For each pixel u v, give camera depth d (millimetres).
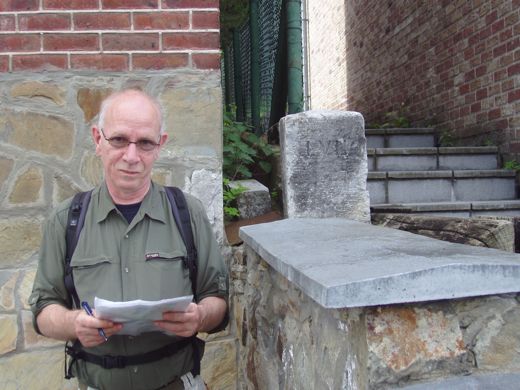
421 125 6043
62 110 2670
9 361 2641
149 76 2703
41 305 1822
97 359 1802
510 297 1262
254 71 6000
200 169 2742
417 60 6113
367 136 5457
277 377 2125
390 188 4320
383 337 1213
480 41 4879
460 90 5234
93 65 2676
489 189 4434
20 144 2646
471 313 1252
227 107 7062
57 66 2662
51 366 2668
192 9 2711
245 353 2748
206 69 2727
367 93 7715
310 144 2729
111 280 1782
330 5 9484
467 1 5059
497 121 4684
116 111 1764
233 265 2832
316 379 1625
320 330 1591
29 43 2645
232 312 2848
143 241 1829
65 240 1830
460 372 1235
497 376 1233
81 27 2666
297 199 2730
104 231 1818
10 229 2641
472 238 2471
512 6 4414
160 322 1643
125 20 2684
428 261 1269
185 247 1863
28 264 2656
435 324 1235
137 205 1855
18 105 2643
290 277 1567
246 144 4051
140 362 1802
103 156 1808
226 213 3139
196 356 1941
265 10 5746
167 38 2707
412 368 1215
